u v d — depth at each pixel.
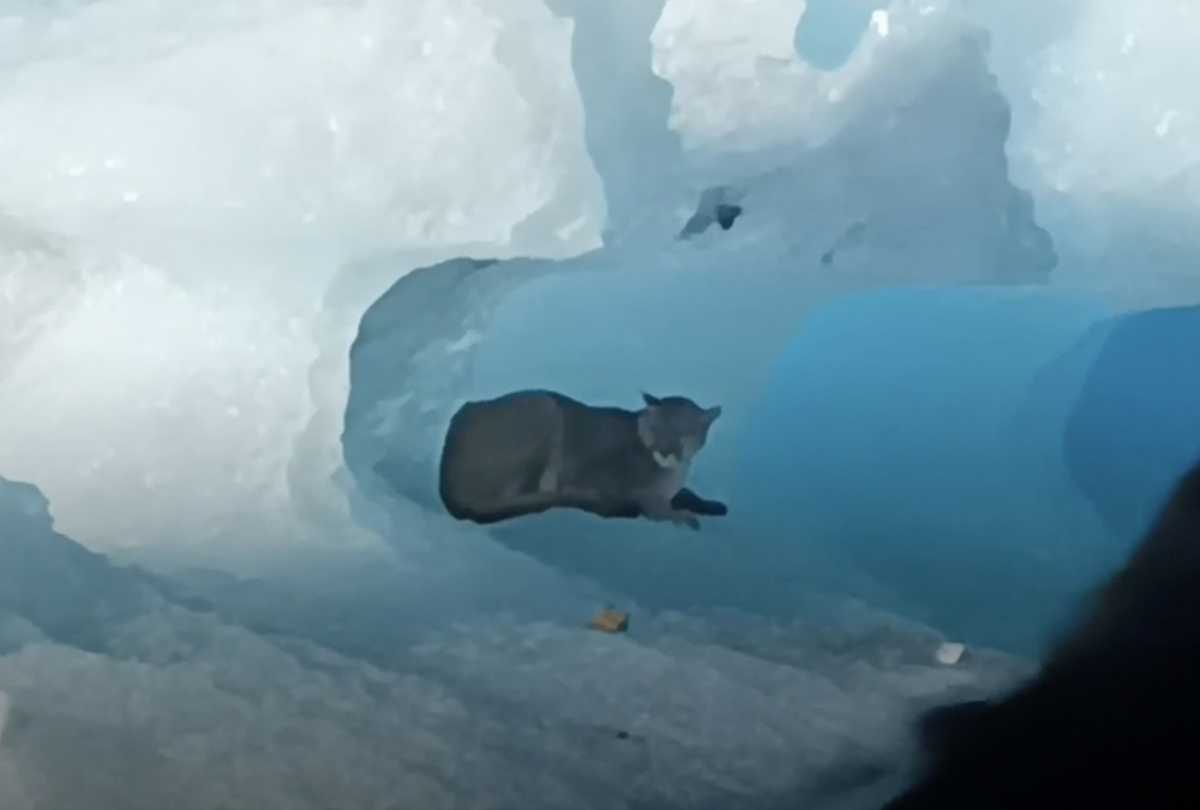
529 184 7.67
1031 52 7.74
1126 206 7.62
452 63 7.63
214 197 7.55
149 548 7.08
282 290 7.54
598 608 6.94
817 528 7.17
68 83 7.56
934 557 7.05
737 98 7.80
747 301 7.55
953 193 7.70
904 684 6.60
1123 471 7.14
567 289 7.60
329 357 7.52
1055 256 7.60
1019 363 7.37
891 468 7.25
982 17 7.76
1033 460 7.21
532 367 7.52
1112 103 7.66
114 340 7.45
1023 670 6.63
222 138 7.55
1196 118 7.59
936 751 6.40
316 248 7.57
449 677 6.64
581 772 6.36
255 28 7.60
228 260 7.53
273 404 7.41
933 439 7.28
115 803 6.23
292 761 6.35
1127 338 7.36
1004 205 7.68
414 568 7.07
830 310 7.51
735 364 7.47
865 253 7.65
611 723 6.51
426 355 7.57
